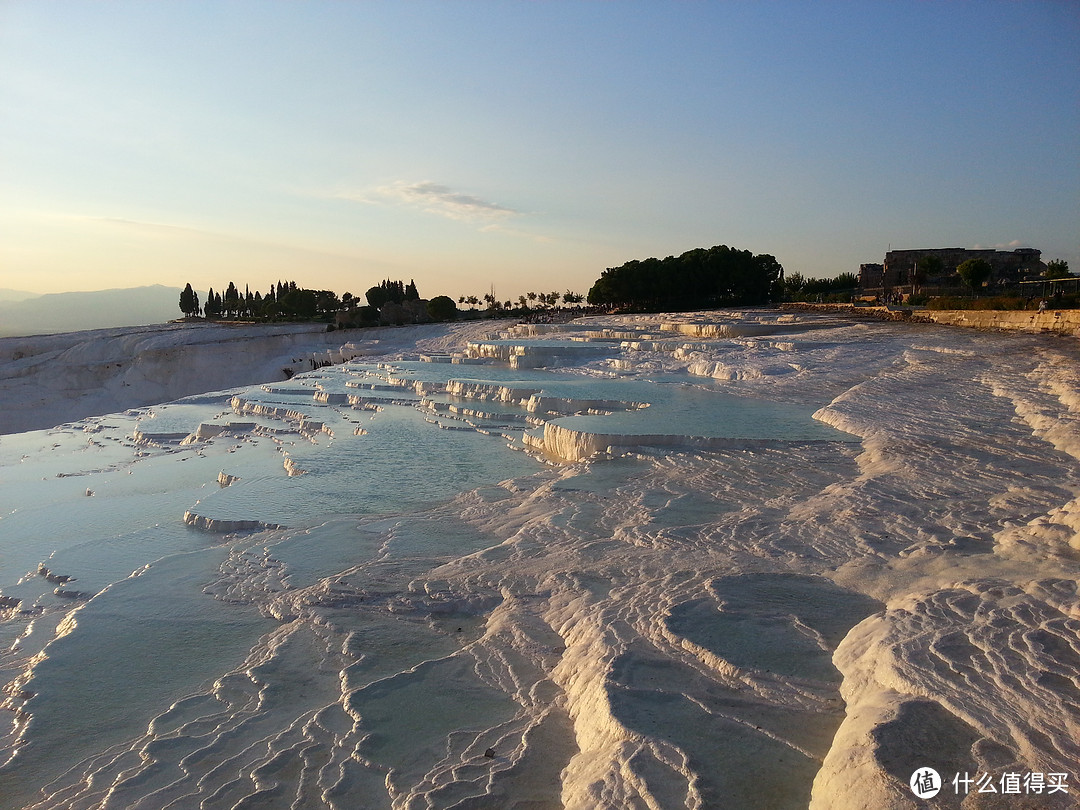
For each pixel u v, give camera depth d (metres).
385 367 49.38
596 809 5.36
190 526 16.30
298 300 121.50
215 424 31.45
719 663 7.18
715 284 86.81
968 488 12.98
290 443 27.48
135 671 9.33
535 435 23.36
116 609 11.21
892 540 10.52
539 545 12.37
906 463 15.15
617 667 7.29
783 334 45.94
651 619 8.41
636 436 19.41
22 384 81.19
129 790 6.82
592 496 15.23
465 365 48.19
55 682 9.09
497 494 16.88
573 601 9.66
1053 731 5.01
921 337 39.94
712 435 19.11
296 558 12.88
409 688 8.09
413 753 6.90
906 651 6.41
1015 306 46.09
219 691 8.60
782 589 9.02
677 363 38.44
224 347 86.88
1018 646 6.27
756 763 5.66
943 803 4.45
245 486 18.80
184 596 11.66
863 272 90.06
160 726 8.02
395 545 13.23
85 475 25.03
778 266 93.31
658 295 87.75
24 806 6.86
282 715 7.97
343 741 7.19
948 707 5.50
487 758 6.64
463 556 12.38
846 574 9.39
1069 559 8.51
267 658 9.32
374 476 19.66
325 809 6.25
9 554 15.97
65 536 17.11
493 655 8.69
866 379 28.77
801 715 6.29
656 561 10.81
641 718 6.32
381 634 9.72
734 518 12.69
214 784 6.79
